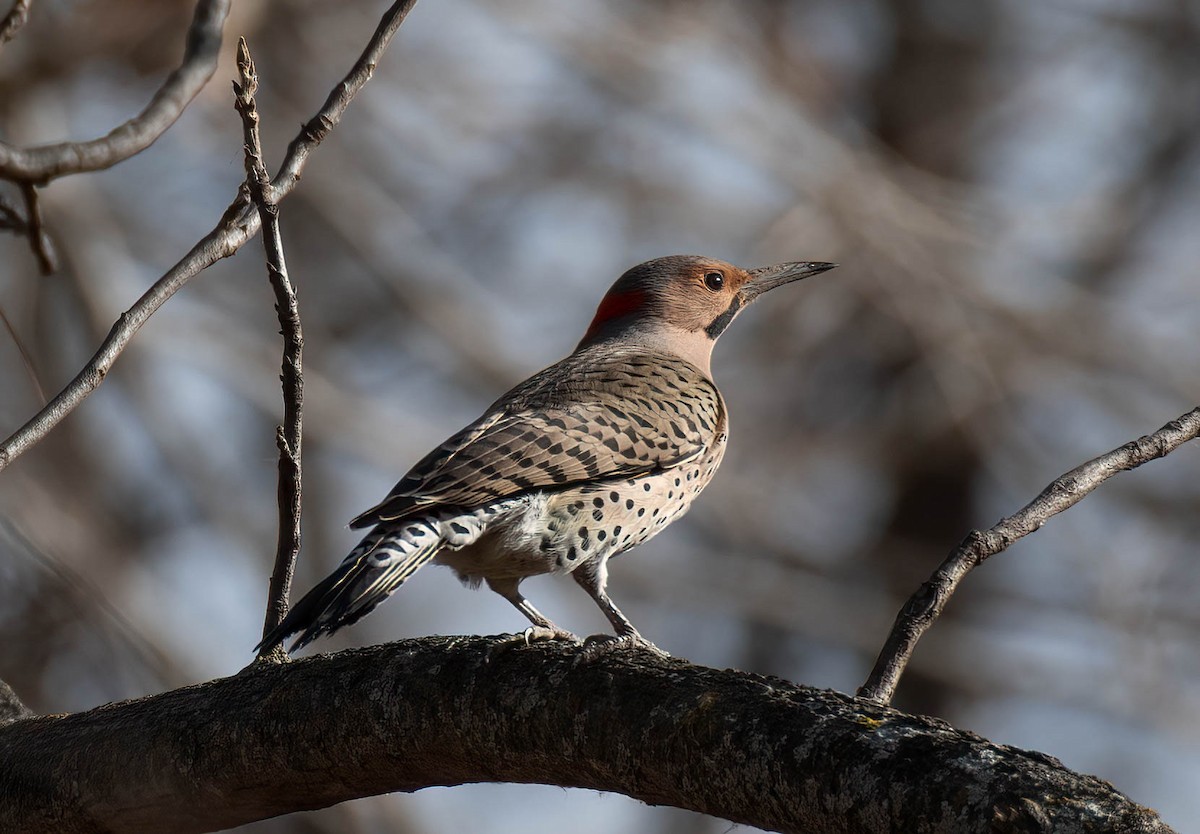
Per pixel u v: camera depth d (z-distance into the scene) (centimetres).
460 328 1655
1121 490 1720
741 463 1739
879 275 1644
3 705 648
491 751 519
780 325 1695
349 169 1655
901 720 430
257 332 1712
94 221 1561
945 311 1648
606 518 795
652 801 492
